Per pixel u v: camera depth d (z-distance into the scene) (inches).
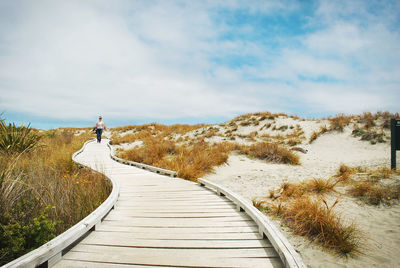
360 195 216.1
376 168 305.1
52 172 291.7
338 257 136.6
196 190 256.2
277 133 705.6
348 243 143.3
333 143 550.3
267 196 245.3
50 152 423.2
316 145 563.5
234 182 323.9
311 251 144.4
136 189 260.8
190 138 765.3
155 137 840.9
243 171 390.6
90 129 1253.7
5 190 157.3
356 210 191.5
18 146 376.8
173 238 137.3
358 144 512.7
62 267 107.5
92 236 140.6
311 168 379.6
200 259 114.2
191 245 128.6
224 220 166.1
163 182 297.7
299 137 636.1
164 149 518.0
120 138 860.6
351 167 326.6
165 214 179.0
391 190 212.2
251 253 120.0
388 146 467.8
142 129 1023.0
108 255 118.3
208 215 176.1
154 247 126.6
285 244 112.0
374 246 143.3
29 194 187.2
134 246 127.7
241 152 512.7
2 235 130.9
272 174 349.7
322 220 159.8
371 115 606.2
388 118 561.0
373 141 499.2
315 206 174.4
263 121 815.7
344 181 256.5
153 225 157.4
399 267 123.5
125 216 175.6
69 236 120.1
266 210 207.8
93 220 145.3
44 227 140.2
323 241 152.8
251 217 170.4
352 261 131.8
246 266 108.5
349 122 620.7
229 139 694.5
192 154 449.7
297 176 319.9
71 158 377.4
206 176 365.1
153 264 110.1
